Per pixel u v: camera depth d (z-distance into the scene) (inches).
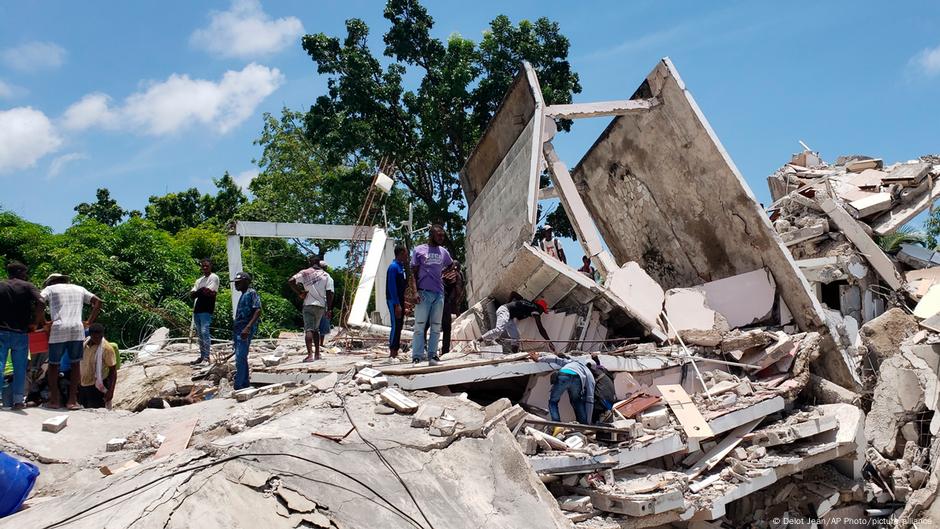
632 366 420.2
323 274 460.4
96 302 389.1
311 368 395.9
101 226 815.7
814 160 705.6
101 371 405.4
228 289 837.8
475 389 426.3
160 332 629.9
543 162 489.1
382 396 333.4
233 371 459.2
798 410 444.8
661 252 594.9
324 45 944.3
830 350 478.0
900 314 494.9
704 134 497.0
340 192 981.2
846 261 535.5
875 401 454.9
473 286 596.4
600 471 351.3
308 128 957.2
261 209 1103.6
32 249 759.7
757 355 454.6
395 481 277.9
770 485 413.1
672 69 509.0
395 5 945.5
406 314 595.5
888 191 583.2
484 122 956.0
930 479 395.5
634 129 561.6
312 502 255.3
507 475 304.2
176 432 329.7
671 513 343.3
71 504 251.0
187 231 1083.3
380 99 956.6
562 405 409.4
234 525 239.6
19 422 333.7
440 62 957.2
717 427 388.2
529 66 511.2
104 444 330.6
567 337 472.7
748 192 484.7
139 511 235.3
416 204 1053.8
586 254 506.9
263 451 269.0
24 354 350.3
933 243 691.4
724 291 509.4
